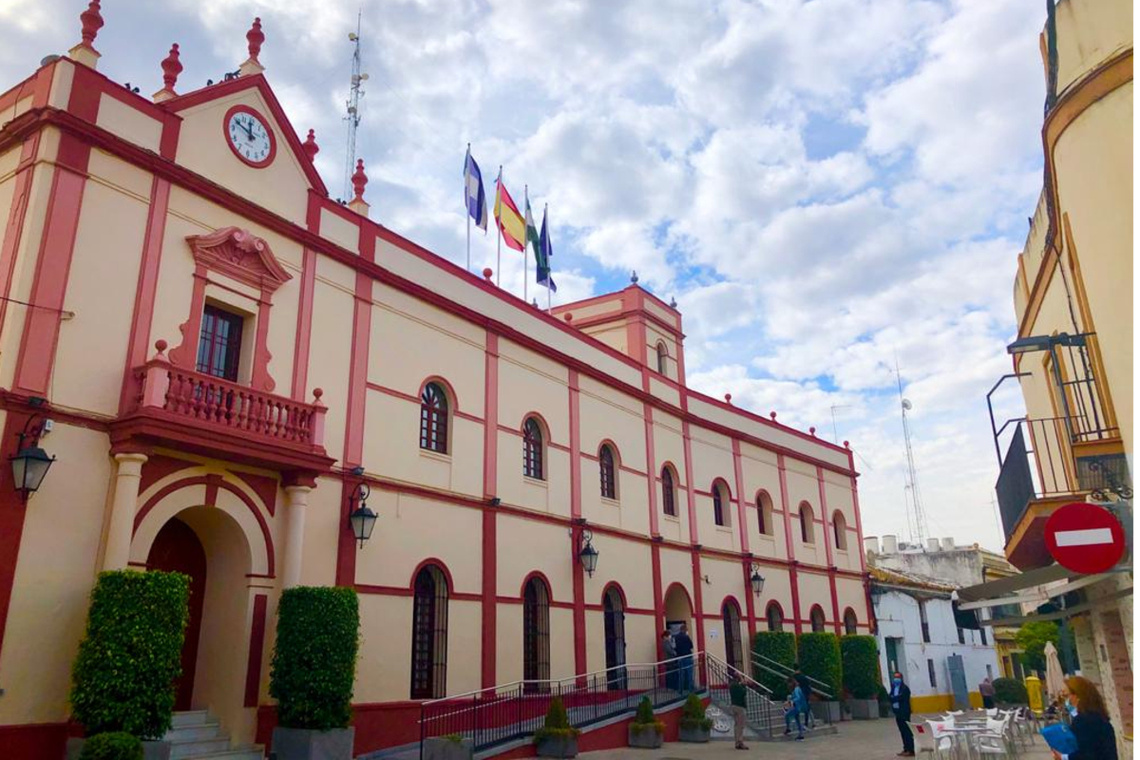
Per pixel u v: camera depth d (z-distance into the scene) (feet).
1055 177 32.99
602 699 72.79
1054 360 34.40
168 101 49.88
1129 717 37.09
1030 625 168.66
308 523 52.85
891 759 59.26
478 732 57.16
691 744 68.49
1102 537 24.36
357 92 75.00
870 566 149.59
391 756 51.57
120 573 39.22
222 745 45.06
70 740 38.27
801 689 79.36
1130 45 28.17
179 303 48.32
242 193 53.42
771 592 103.35
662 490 90.99
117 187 46.50
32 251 42.32
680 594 89.76
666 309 104.94
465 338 68.54
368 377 59.21
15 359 40.65
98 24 48.19
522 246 82.99
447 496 63.05
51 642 39.63
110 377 44.21
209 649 48.24
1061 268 37.09
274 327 53.47
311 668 45.55
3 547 38.83
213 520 49.03
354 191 63.52
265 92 56.13
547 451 75.00
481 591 64.18
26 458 39.17
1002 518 42.50
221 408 46.50
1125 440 30.01
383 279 61.82
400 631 56.85
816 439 123.03
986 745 53.42
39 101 45.09
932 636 132.67
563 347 80.12
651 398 91.25
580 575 75.20
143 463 43.45
